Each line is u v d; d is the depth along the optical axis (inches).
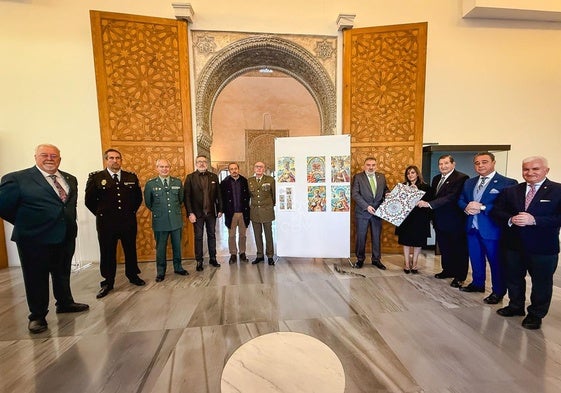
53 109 162.2
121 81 161.0
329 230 153.6
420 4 178.4
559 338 84.6
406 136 174.9
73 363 76.3
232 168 158.2
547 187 88.3
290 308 105.4
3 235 164.6
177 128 169.6
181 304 110.0
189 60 170.6
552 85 189.5
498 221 100.1
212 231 155.9
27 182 92.4
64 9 159.6
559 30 186.4
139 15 159.3
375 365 73.1
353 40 173.5
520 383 66.5
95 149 166.6
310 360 61.5
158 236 137.5
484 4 168.1
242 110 418.9
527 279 133.6
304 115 424.2
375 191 148.4
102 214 119.4
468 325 92.3
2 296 123.6
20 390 66.9
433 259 166.7
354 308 104.9
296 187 155.3
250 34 173.2
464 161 180.1
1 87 158.1
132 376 70.9
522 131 190.7
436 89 183.3
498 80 186.1
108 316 101.5
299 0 174.2
